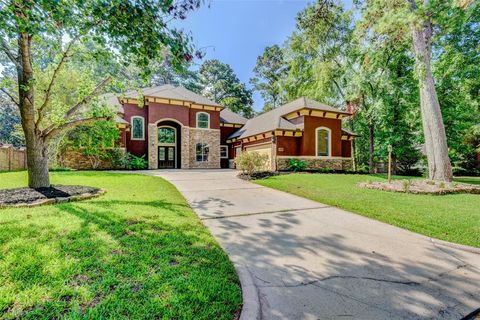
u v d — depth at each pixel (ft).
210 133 75.66
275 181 36.14
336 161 61.62
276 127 57.00
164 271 9.21
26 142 22.99
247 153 41.75
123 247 11.03
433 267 11.06
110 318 6.53
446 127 60.59
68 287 7.75
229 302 7.80
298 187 31.40
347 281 9.75
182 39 13.34
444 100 58.80
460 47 48.47
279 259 11.58
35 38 19.97
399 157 71.26
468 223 17.06
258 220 17.74
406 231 15.72
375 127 74.38
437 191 28.04
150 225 14.33
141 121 67.05
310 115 59.11
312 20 38.22
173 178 40.16
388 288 9.32
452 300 8.65
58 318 6.45
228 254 11.94
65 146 52.44
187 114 70.69
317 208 21.49
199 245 12.12
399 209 20.76
